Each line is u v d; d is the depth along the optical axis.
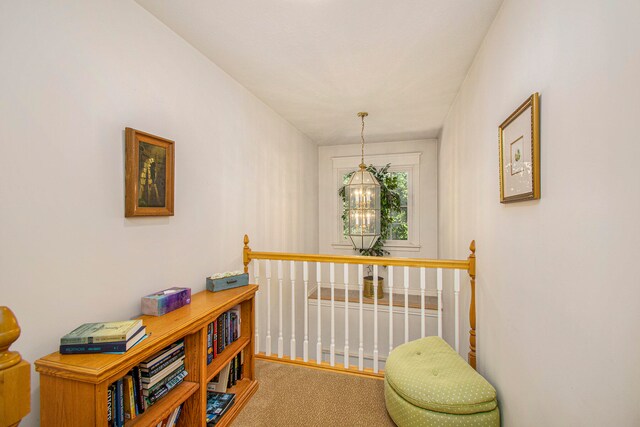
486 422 1.40
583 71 0.82
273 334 2.99
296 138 3.73
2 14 0.99
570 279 0.89
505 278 1.44
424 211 4.32
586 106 0.81
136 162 1.45
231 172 2.32
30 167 1.06
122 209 1.42
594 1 0.77
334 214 4.68
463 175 2.41
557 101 0.96
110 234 1.36
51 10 1.12
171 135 1.72
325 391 1.94
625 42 0.67
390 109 3.03
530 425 1.17
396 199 4.36
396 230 4.47
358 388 1.98
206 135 2.02
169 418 1.39
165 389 1.33
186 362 1.48
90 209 1.27
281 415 1.71
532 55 1.14
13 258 1.02
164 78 1.67
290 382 2.06
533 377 1.15
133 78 1.47
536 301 1.12
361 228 3.27
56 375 0.98
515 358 1.32
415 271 4.36
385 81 2.38
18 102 1.03
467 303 2.23
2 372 0.52
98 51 1.30
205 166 2.02
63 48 1.17
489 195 1.69
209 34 1.77
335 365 2.25
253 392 1.91
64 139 1.17
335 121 3.44
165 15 1.59
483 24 1.65
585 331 0.82
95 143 1.29
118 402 1.14
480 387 1.47
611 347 0.72
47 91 1.11
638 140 0.63
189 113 1.86
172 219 1.73
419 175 4.35
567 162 0.90
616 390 0.71
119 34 1.40
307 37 1.79
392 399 1.61
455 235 2.80
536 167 1.08
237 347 1.85
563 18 0.92
